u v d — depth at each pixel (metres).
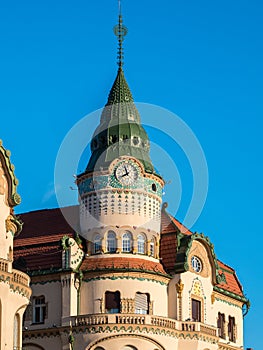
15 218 66.50
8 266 62.50
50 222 85.00
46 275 78.88
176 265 80.56
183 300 80.56
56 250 80.00
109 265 78.00
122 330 75.31
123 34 88.75
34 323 78.31
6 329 61.47
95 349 75.50
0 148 64.56
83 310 77.50
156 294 78.75
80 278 78.06
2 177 64.88
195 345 79.00
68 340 76.12
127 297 77.12
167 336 77.38
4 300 61.31
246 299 91.88
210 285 85.00
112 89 86.25
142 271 77.88
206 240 84.38
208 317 83.75
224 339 87.56
